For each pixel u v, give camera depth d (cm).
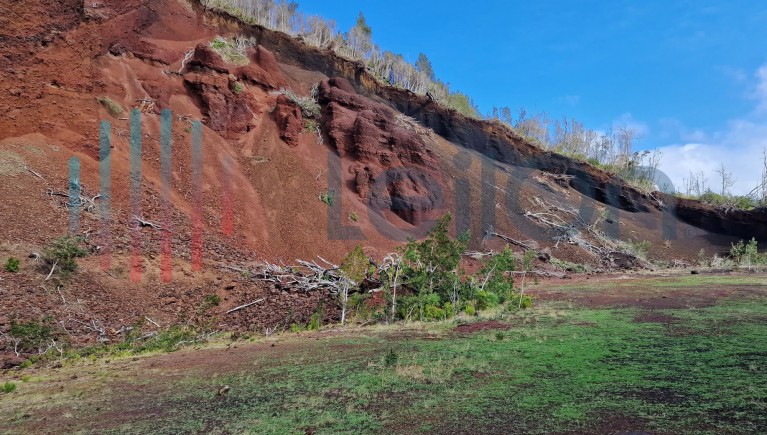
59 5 2283
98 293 1378
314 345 1084
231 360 958
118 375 862
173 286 1566
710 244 5088
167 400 675
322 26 5344
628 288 2088
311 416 561
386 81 4947
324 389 682
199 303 1548
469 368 750
